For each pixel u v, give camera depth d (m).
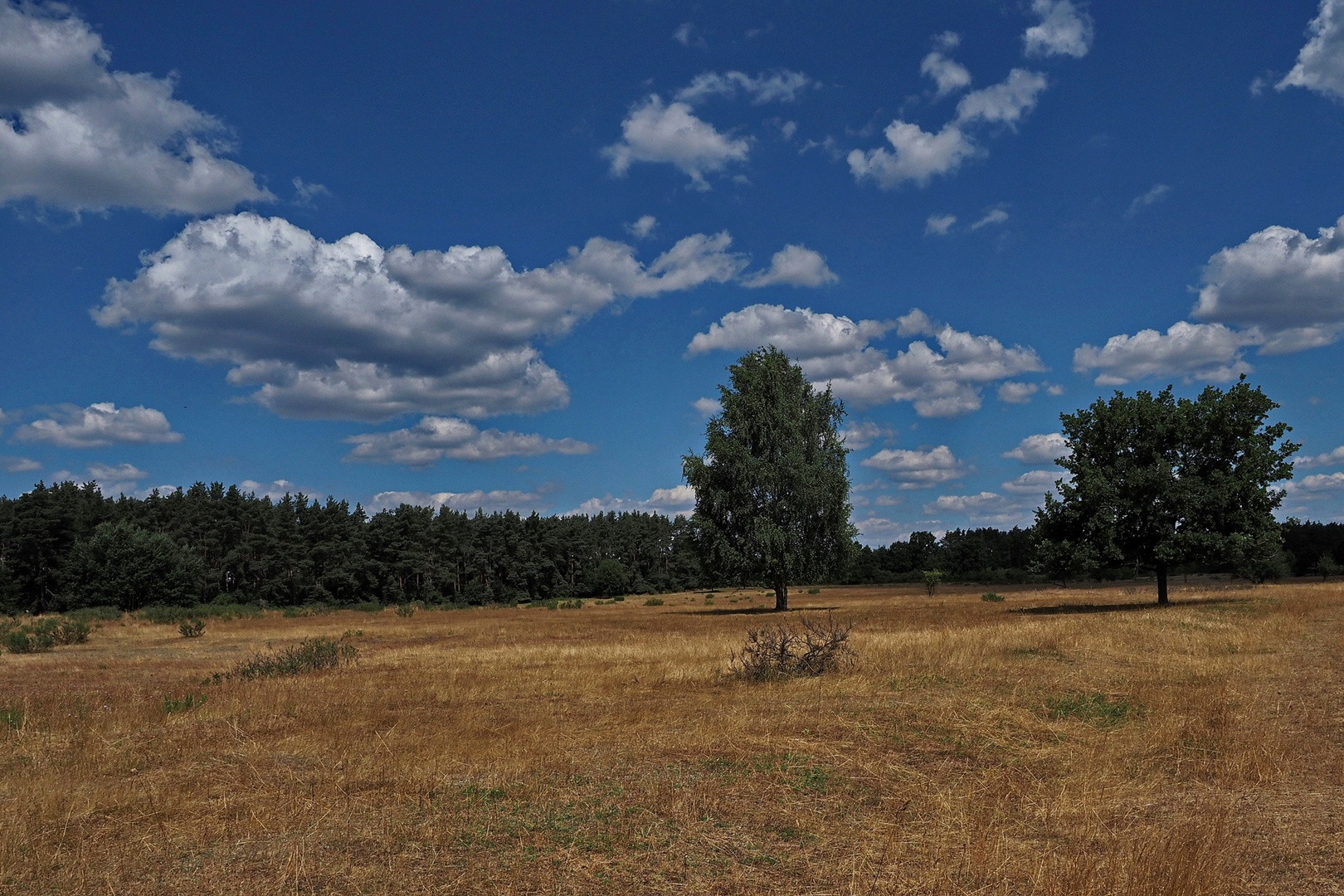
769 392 47.88
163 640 33.25
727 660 17.98
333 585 94.19
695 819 6.58
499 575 111.12
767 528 44.72
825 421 48.59
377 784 7.96
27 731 11.16
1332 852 5.67
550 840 6.15
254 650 27.31
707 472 46.47
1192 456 33.44
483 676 16.52
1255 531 32.03
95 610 57.03
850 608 46.88
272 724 11.43
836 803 7.02
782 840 6.13
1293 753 8.53
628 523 135.12
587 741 9.61
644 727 10.41
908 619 32.88
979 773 7.99
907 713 10.53
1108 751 8.70
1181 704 10.88
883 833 6.23
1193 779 7.75
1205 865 5.23
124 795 7.68
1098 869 5.36
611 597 100.19
